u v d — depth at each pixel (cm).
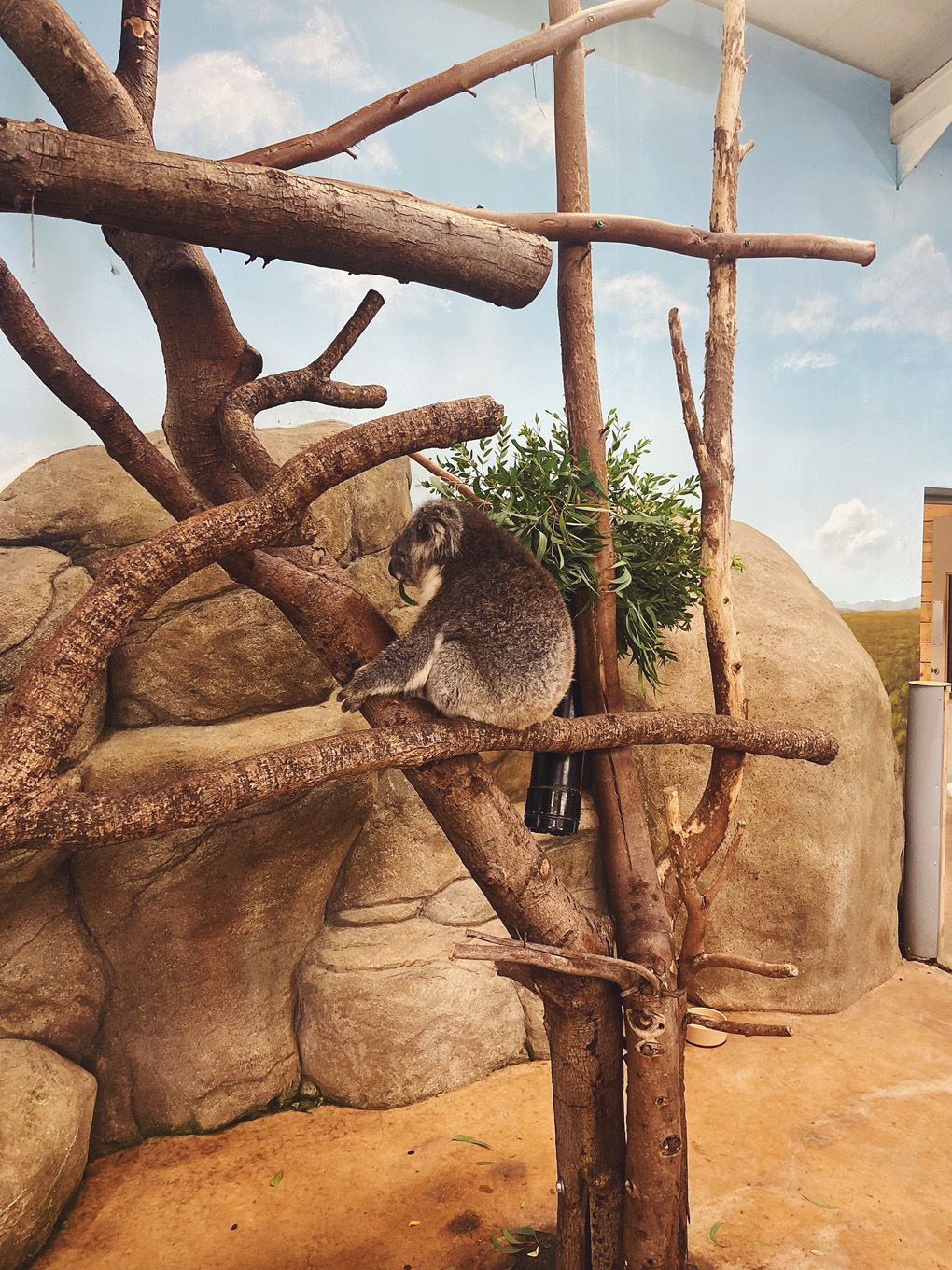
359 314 267
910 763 595
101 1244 318
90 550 384
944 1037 473
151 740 376
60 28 230
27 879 355
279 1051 417
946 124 702
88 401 226
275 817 390
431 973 429
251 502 196
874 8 658
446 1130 390
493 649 237
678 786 505
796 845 490
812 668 520
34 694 172
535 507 290
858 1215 326
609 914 295
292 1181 354
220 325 275
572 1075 266
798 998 493
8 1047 346
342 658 243
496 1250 310
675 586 321
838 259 351
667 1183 253
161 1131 390
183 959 391
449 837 250
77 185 175
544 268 245
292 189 198
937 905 577
